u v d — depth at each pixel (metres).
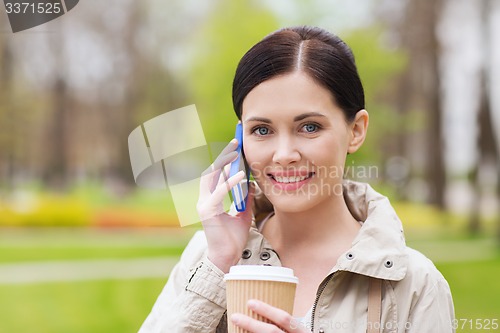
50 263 17.84
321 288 2.17
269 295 1.95
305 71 2.16
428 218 27.17
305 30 2.27
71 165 34.38
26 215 27.33
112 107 34.12
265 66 2.17
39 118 33.41
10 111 31.91
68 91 33.50
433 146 28.06
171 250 20.61
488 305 11.66
